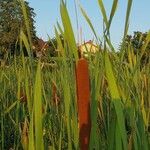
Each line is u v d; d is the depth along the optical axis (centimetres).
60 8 101
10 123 271
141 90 186
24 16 114
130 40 175
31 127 106
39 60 101
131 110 123
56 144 174
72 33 101
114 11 95
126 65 175
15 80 341
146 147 125
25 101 226
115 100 105
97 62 110
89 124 97
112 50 124
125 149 105
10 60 352
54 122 198
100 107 167
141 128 127
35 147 107
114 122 110
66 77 111
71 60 107
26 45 120
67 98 111
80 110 97
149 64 220
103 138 150
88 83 97
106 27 98
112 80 104
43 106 196
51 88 237
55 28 116
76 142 109
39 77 100
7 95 307
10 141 265
